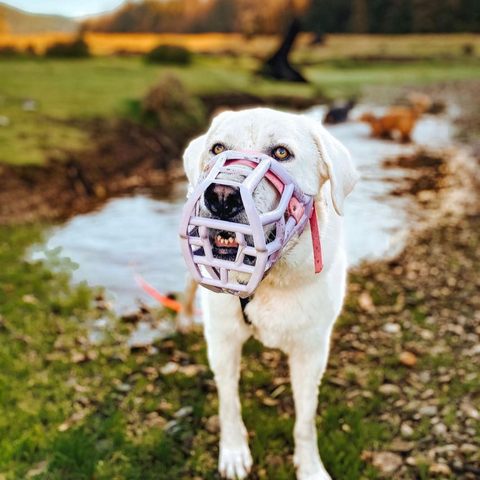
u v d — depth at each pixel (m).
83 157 2.27
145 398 0.90
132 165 2.47
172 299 1.24
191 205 0.51
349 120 4.11
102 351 1.03
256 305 0.67
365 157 2.83
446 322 1.12
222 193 0.51
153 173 2.53
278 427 0.82
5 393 0.88
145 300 1.25
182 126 3.05
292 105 4.40
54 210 1.92
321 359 0.71
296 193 0.57
